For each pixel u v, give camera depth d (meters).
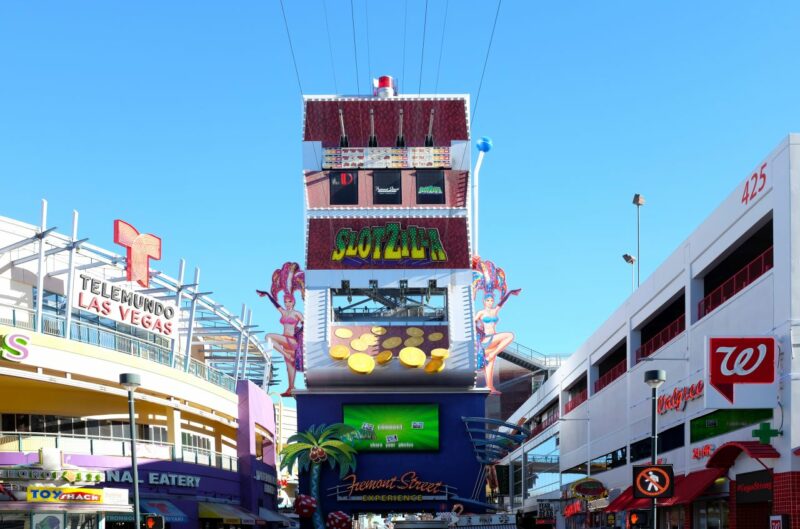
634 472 29.67
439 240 74.12
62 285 51.53
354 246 73.81
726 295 40.91
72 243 47.44
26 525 36.16
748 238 38.12
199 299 63.03
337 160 74.50
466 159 74.75
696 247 43.59
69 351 45.62
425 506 71.38
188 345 59.91
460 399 72.81
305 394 72.56
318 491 70.81
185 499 53.00
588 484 58.06
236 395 65.75
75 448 46.75
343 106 74.62
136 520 30.36
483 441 71.44
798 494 31.59
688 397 43.47
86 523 37.38
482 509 71.25
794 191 32.72
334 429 71.69
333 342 71.88
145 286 54.59
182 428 60.22
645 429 52.16
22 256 49.16
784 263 32.97
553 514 79.50
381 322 73.06
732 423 38.16
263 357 83.94
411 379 71.88
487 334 74.19
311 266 73.69
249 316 72.56
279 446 123.94
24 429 48.88
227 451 69.19
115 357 48.94
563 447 79.81
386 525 113.06
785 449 32.28
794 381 32.09
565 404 80.75
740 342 33.03
